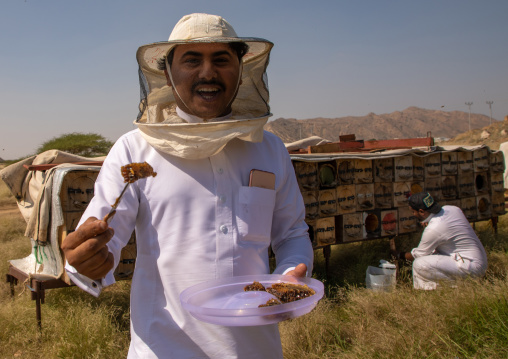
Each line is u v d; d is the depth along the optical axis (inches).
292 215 71.5
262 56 70.7
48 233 162.7
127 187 57.2
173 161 61.4
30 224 170.6
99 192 60.3
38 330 162.6
